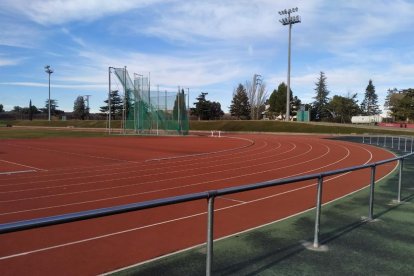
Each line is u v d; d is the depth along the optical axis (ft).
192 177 50.03
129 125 170.71
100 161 67.97
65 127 280.10
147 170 56.54
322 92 362.53
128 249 21.77
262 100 352.90
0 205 33.32
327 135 172.96
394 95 311.27
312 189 41.14
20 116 437.99
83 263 19.52
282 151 90.84
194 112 349.41
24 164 63.16
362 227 24.40
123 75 168.14
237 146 104.99
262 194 38.32
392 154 85.46
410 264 17.99
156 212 30.76
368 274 16.78
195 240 23.52
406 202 32.53
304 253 19.38
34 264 19.36
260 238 21.95
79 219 11.07
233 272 16.84
